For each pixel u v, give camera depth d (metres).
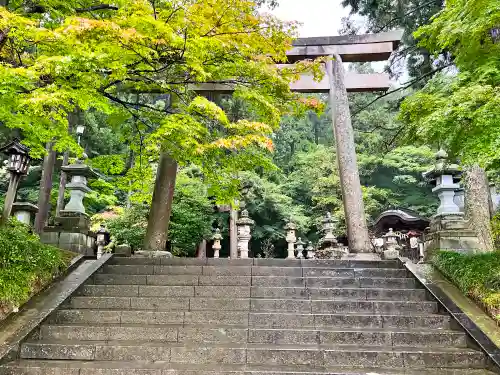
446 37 6.34
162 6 5.53
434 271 6.98
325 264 7.31
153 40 4.90
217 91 9.71
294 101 7.58
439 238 7.87
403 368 4.41
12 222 7.23
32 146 7.77
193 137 5.91
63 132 6.80
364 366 4.47
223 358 4.56
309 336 4.99
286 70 7.48
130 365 4.37
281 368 4.32
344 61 10.46
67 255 7.43
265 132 5.99
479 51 6.29
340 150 9.66
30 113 5.70
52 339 5.02
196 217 14.47
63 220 8.53
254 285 6.48
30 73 4.30
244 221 12.71
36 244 6.69
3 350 4.46
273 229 22.09
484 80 5.71
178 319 5.48
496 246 7.64
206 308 5.81
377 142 17.39
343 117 9.81
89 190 9.41
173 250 14.48
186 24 5.21
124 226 14.02
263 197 20.95
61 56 4.40
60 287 6.20
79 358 4.62
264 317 5.43
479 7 5.59
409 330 5.18
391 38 10.02
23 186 19.47
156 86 6.59
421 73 12.62
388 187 25.05
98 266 7.04
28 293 5.72
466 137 5.64
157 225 8.80
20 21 4.30
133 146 8.86
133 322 5.48
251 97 6.61
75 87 5.15
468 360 4.51
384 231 19.62
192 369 4.22
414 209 22.88
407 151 23.28
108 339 5.04
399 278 6.64
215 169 7.59
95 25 4.38
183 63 5.73
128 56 5.28
